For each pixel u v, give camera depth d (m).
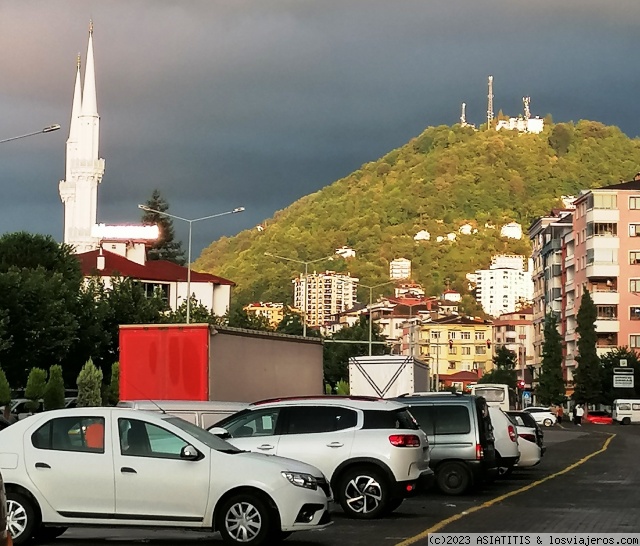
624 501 20.97
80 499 14.10
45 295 66.19
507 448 26.34
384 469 17.48
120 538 15.39
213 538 15.41
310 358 32.25
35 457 14.22
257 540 13.91
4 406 53.66
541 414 95.75
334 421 17.80
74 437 14.34
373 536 15.23
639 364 112.38
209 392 25.16
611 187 119.75
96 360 73.19
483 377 162.38
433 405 23.02
